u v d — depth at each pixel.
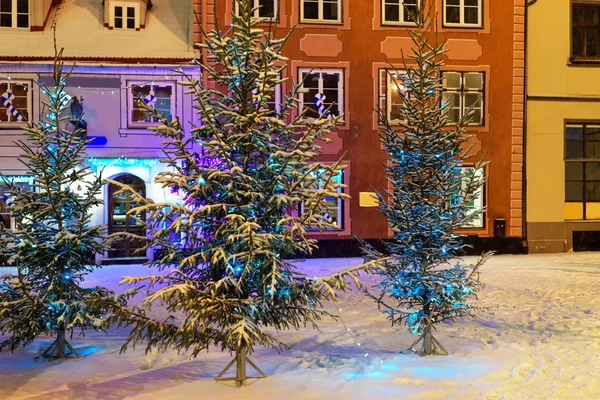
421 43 7.11
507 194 19.50
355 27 18.95
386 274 7.07
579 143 20.08
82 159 7.32
